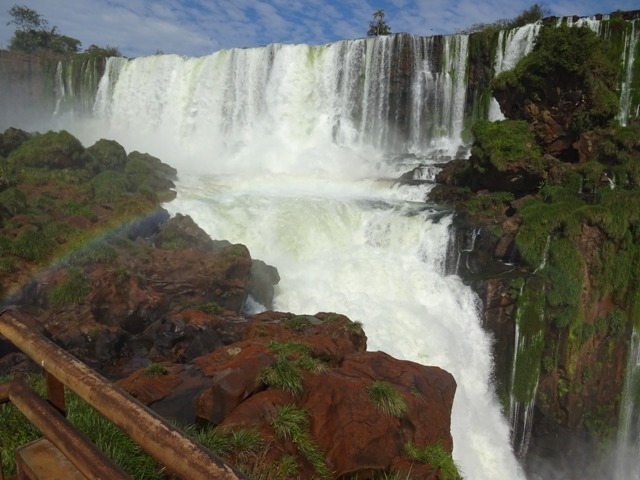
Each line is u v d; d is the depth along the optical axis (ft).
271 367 33.45
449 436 38.22
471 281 73.77
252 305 69.82
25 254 60.34
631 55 112.27
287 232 83.97
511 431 71.41
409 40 138.41
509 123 92.43
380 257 81.00
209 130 157.38
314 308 71.67
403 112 141.08
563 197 79.92
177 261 65.77
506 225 77.61
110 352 52.49
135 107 173.17
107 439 23.82
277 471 26.78
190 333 53.36
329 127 142.41
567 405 69.97
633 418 72.79
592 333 70.38
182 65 163.73
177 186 99.35
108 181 86.22
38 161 87.71
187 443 8.71
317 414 32.04
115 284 58.54
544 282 70.23
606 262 70.44
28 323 13.94
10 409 25.50
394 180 109.50
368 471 32.12
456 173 100.32
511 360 71.20
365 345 52.06
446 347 68.28
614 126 87.66
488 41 131.03
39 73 203.62
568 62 89.20
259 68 149.07
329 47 143.84
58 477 13.01
